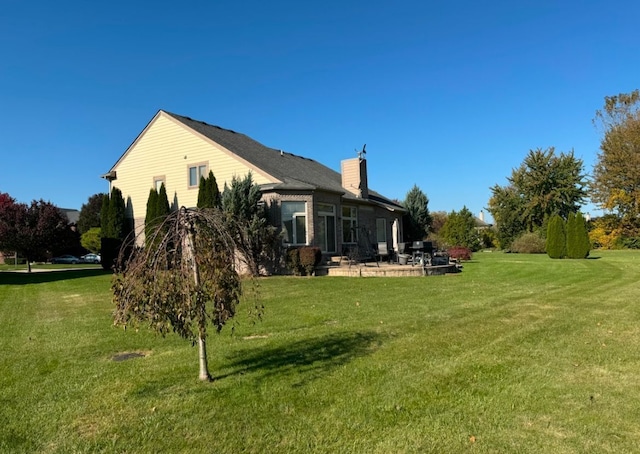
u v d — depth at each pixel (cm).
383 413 396
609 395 427
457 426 368
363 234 2398
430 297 1059
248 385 469
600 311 841
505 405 407
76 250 5172
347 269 1686
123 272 470
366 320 790
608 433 352
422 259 1664
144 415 401
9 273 2411
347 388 455
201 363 487
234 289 490
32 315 945
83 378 502
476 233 3847
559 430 358
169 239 464
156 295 436
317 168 2875
